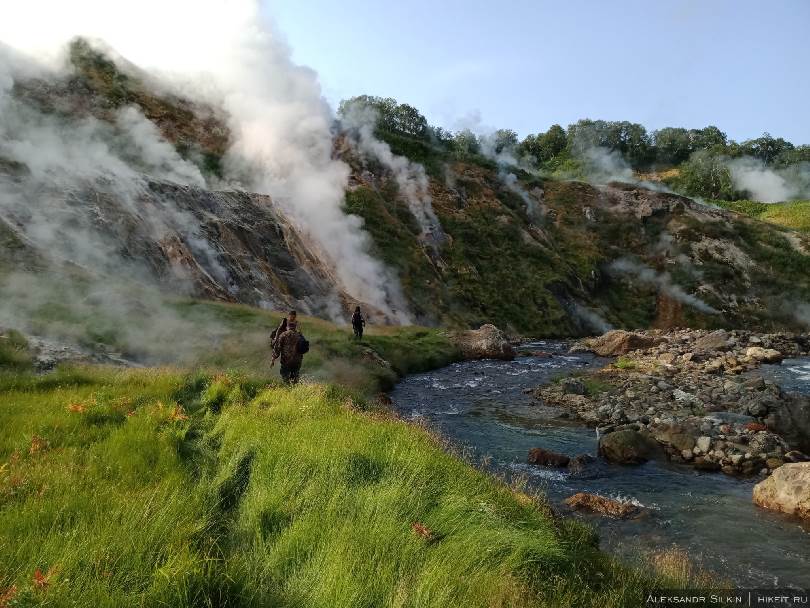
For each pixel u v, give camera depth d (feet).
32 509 14.82
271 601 12.43
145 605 11.48
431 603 12.39
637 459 42.09
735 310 225.56
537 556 17.30
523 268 213.25
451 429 52.90
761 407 54.95
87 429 25.45
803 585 22.56
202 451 23.77
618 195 277.23
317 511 16.87
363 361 81.30
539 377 88.99
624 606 16.40
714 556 25.57
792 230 272.92
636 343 128.16
